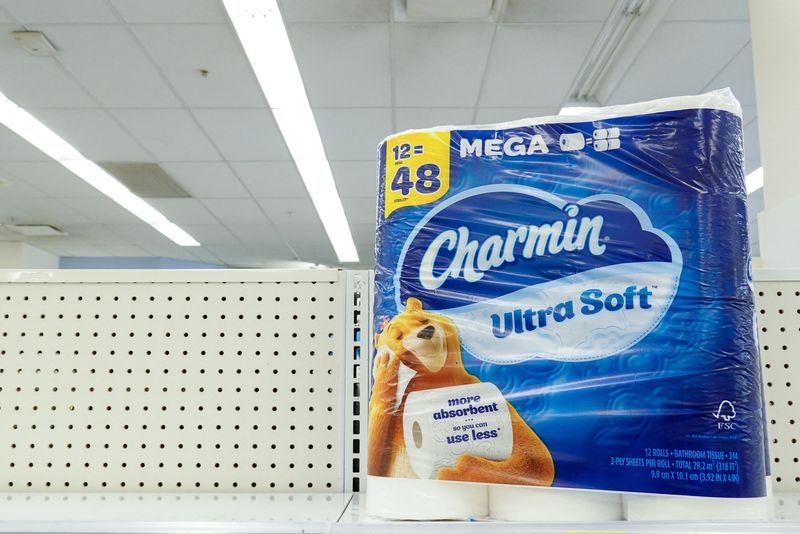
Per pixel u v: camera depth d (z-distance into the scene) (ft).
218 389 2.32
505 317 1.62
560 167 1.65
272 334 2.36
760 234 3.52
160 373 2.33
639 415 1.51
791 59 5.36
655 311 1.54
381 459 1.63
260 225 21.71
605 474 1.51
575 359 1.57
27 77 10.76
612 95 11.48
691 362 1.50
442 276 1.67
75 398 2.32
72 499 2.07
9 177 16.21
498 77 10.98
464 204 1.69
